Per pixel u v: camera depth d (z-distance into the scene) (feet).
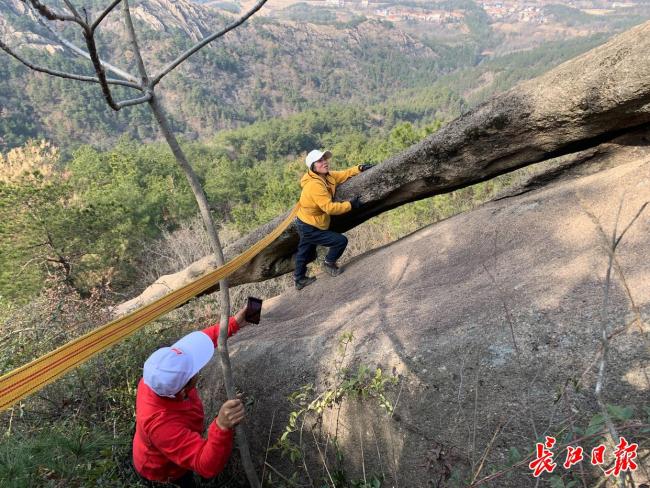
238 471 10.89
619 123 11.32
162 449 7.42
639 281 7.98
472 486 6.22
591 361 7.24
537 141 12.64
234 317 9.84
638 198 10.08
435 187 15.06
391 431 8.80
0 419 11.35
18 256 39.37
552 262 9.91
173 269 37.47
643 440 6.38
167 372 7.28
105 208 44.73
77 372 11.93
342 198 16.30
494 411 7.73
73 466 8.69
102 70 6.15
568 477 6.70
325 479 9.14
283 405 10.66
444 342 8.91
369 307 12.40
